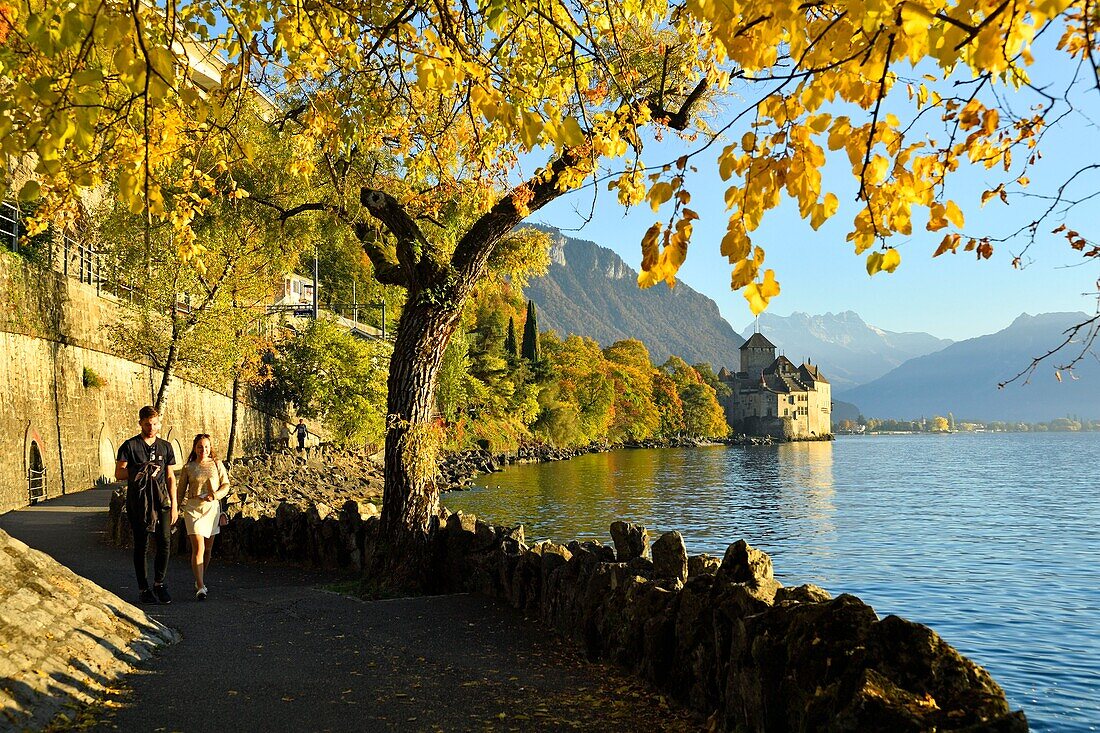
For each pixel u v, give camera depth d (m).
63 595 7.62
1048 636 17.36
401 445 12.03
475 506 41.16
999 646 16.64
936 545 30.72
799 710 4.69
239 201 16.70
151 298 29.48
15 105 3.97
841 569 25.66
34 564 7.72
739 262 3.62
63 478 27.97
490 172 8.75
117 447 33.72
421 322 12.24
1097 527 36.47
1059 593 21.81
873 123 3.40
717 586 6.49
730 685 5.58
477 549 11.46
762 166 3.64
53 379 27.53
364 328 75.31
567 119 3.84
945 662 4.37
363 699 6.56
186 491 11.75
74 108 3.97
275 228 17.09
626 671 7.44
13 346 24.31
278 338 52.78
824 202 3.67
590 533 31.17
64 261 29.03
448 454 69.12
